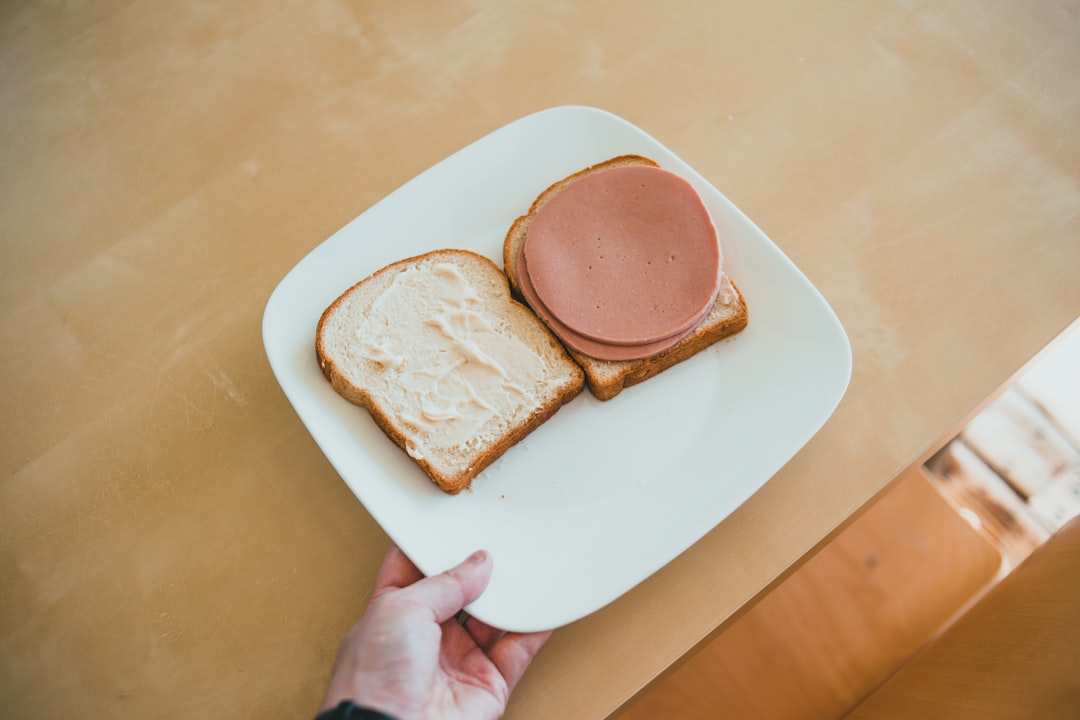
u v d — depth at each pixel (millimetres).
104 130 586
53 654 464
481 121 583
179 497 494
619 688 452
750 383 500
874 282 535
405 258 532
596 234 510
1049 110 575
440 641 442
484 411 484
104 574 479
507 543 468
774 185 562
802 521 483
